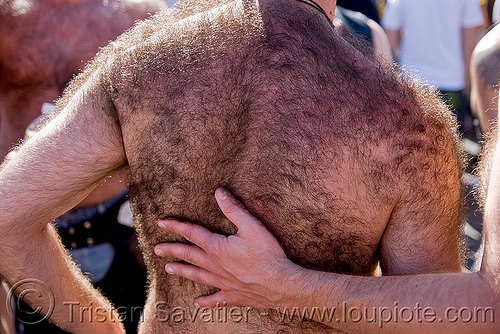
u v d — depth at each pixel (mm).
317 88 1113
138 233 1324
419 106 1135
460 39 4148
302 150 1110
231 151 1150
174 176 1188
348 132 1098
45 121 1349
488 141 1251
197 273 1225
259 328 1244
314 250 1161
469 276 1042
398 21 4281
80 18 2027
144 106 1167
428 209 1133
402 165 1102
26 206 1229
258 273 1153
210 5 1252
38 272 1364
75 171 1222
